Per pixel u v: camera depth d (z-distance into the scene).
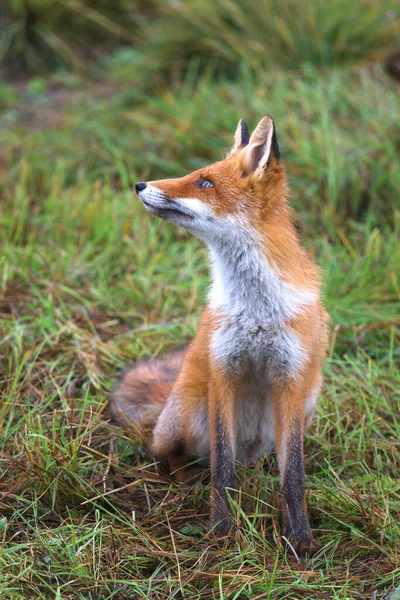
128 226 14.20
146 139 16.36
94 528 8.04
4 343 11.20
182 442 9.24
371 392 10.52
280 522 8.58
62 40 20.41
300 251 8.88
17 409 10.09
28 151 16.36
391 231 14.24
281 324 8.36
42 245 13.82
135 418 10.02
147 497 8.73
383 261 13.34
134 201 14.61
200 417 9.05
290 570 7.57
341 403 10.49
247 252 8.47
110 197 14.91
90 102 18.33
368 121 15.67
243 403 8.96
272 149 8.55
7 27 20.53
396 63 17.20
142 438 9.73
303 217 14.30
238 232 8.48
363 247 13.91
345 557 8.03
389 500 8.70
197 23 18.72
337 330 11.86
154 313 12.41
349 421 10.06
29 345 11.29
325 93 16.61
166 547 8.07
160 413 9.54
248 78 17.19
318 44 17.69
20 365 10.30
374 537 8.26
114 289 12.88
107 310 12.53
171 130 16.36
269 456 9.53
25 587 7.37
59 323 11.67
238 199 8.53
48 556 7.72
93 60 20.38
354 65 17.44
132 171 15.45
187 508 8.82
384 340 12.05
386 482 8.87
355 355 11.74
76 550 7.86
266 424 9.16
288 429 8.42
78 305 12.38
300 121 15.91
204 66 18.59
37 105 18.62
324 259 13.27
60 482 8.73
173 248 13.86
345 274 13.12
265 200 8.60
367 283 12.90
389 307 12.53
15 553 7.76
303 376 8.43
